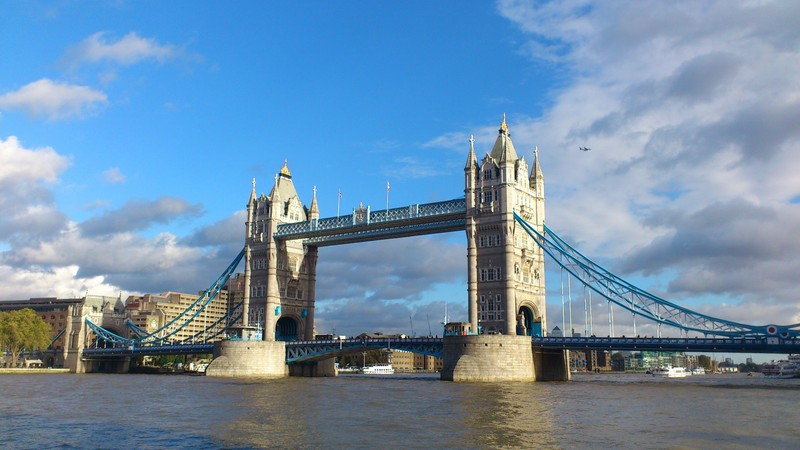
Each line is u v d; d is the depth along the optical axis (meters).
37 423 56.03
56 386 107.75
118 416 60.59
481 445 43.25
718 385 115.31
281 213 167.62
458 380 115.12
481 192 133.00
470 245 131.25
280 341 152.25
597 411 62.72
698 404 70.25
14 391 94.69
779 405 69.31
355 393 87.56
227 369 144.12
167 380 131.00
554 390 92.88
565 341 118.31
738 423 53.84
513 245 128.62
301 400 76.31
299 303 168.88
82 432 50.62
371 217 148.25
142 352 184.12
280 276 164.75
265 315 160.75
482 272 130.00
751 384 123.50
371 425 52.97
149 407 68.62
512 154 135.88
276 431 50.03
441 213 137.50
